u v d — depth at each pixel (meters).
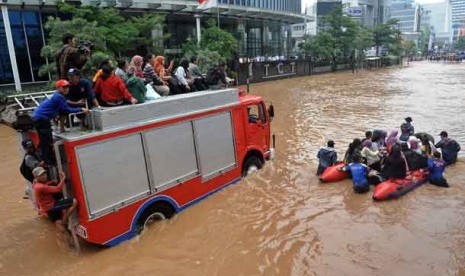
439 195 10.48
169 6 35.31
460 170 12.59
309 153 14.95
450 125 19.70
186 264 7.26
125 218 7.54
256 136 11.22
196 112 8.95
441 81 46.09
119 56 28.78
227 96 10.02
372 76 56.06
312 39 64.50
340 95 33.62
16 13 28.59
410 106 26.25
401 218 9.08
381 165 11.44
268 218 9.05
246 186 10.52
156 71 10.88
